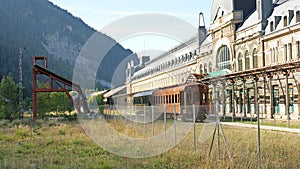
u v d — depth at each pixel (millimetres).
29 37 165125
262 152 15414
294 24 38219
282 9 42781
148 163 13984
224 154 14625
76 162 14625
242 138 20516
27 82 110875
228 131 24797
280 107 39875
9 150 18250
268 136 21516
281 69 32469
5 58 117000
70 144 20078
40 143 20703
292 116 37562
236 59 50219
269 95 40844
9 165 13773
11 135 25062
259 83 43281
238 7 51000
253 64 46312
